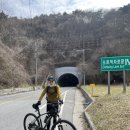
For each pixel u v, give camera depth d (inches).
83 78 4045.3
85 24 5767.7
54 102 415.8
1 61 2886.3
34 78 3927.2
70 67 4333.2
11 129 518.6
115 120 517.3
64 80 4542.3
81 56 4795.8
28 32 5388.8
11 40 4338.1
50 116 416.8
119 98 863.1
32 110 845.2
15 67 3171.8
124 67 1235.9
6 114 746.2
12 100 1311.5
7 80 2768.2
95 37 5093.5
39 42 4938.5
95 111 703.7
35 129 427.8
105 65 1249.4
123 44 4013.3
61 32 5625.0
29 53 4311.0
